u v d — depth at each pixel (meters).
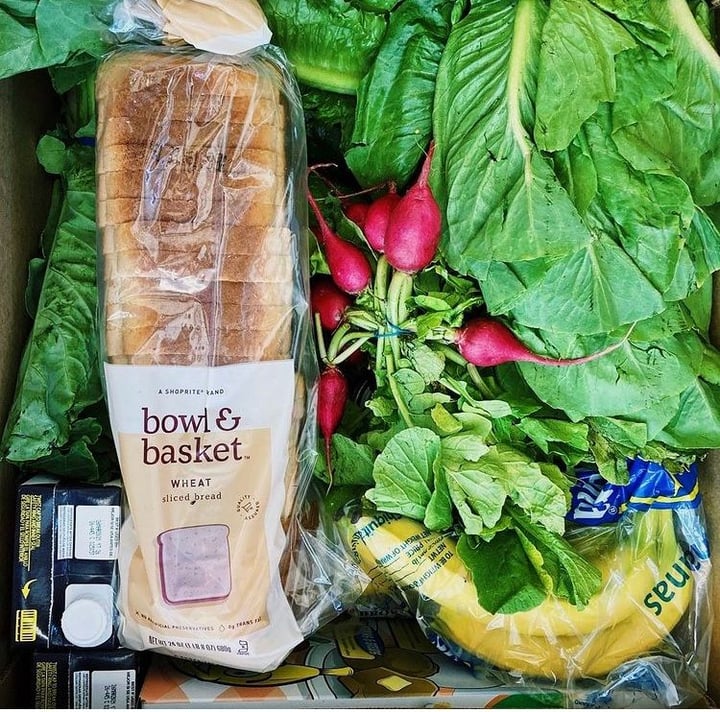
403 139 0.81
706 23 0.78
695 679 0.84
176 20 0.67
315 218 0.84
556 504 0.78
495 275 0.75
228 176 0.68
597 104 0.70
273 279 0.69
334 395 0.82
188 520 0.69
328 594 0.82
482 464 0.79
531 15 0.73
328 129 0.90
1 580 0.73
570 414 0.80
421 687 0.79
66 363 0.77
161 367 0.68
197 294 0.68
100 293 0.70
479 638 0.81
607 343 0.77
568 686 0.82
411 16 0.80
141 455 0.68
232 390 0.68
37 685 0.72
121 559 0.71
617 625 0.83
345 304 0.83
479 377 0.84
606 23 0.72
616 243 0.74
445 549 0.81
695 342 0.81
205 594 0.69
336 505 0.83
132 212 0.67
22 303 0.82
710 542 0.86
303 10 0.79
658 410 0.80
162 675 0.77
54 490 0.72
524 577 0.77
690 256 0.77
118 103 0.67
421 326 0.80
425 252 0.76
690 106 0.76
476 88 0.75
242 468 0.69
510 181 0.72
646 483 0.85
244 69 0.69
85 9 0.69
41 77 0.88
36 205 0.86
